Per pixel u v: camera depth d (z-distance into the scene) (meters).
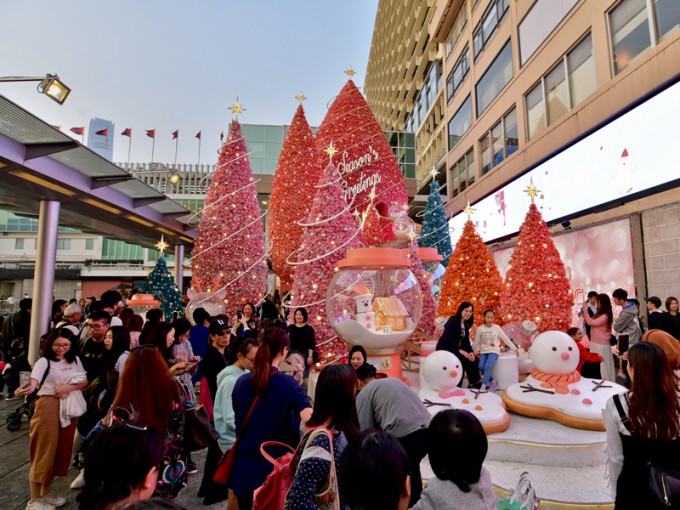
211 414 3.79
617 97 8.74
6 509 3.32
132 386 2.43
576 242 9.63
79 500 1.28
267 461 2.37
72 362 3.60
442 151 24.08
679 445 1.90
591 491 3.25
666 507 1.64
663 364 1.98
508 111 14.60
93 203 9.13
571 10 10.62
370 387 2.72
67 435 3.50
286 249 12.50
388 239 12.45
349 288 5.88
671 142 6.54
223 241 10.30
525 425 4.28
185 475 2.82
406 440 2.47
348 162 12.74
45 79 5.93
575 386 4.62
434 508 1.51
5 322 7.03
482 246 7.53
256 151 23.22
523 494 1.87
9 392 6.49
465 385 5.96
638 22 8.30
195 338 5.62
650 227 7.65
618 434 2.12
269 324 5.94
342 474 1.31
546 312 6.24
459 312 5.45
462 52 19.55
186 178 32.69
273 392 2.50
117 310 7.32
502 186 13.14
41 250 8.24
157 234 13.57
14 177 7.09
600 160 8.34
